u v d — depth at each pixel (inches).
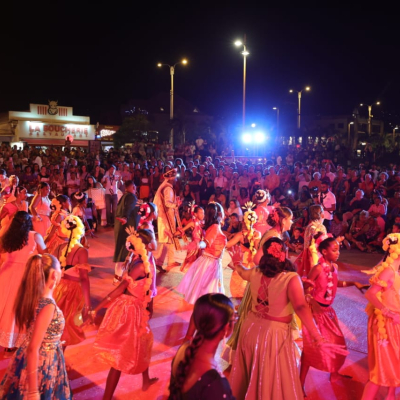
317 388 191.2
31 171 710.5
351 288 321.7
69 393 147.3
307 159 959.6
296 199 633.6
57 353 143.3
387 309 164.7
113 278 346.3
